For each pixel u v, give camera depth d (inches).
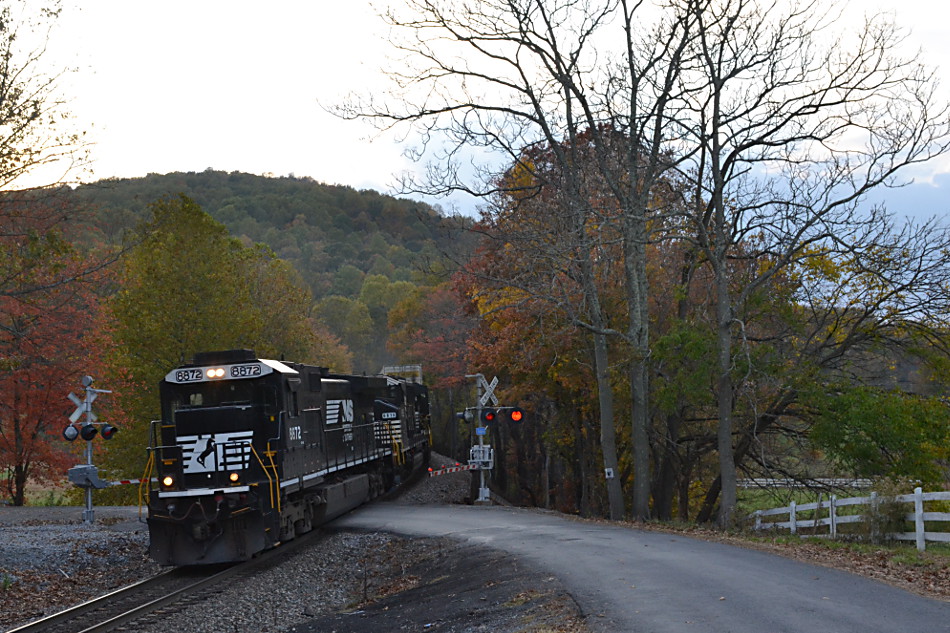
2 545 744.3
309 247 6752.0
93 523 990.4
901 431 890.7
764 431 1099.9
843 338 1047.6
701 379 938.7
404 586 599.8
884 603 403.2
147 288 1422.2
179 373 733.9
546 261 1011.9
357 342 3988.7
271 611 555.8
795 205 881.5
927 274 920.3
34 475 1432.1
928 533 607.8
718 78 924.6
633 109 995.3
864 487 980.6
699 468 1453.0
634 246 1004.6
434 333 2474.2
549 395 1364.4
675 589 445.1
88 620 512.7
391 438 1306.6
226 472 698.2
